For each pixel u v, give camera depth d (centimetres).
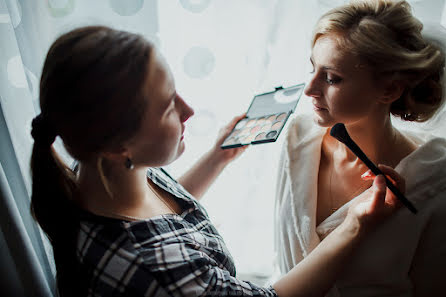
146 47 40
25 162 74
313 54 50
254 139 60
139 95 39
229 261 57
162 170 64
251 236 99
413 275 53
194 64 83
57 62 38
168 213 54
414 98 51
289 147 65
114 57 38
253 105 71
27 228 75
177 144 46
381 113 53
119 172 45
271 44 79
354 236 48
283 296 47
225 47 81
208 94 86
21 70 72
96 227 44
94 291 44
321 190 64
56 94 38
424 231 50
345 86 47
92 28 41
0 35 69
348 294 57
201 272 45
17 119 73
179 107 47
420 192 49
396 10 46
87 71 37
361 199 53
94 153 41
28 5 73
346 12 47
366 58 45
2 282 69
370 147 56
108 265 43
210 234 57
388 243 51
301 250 63
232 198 98
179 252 45
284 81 83
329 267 47
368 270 53
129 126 39
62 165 47
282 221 66
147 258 43
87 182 46
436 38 50
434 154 50
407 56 44
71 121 39
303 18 77
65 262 48
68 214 46
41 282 72
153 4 76
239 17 78
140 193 49
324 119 52
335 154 63
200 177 70
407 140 58
